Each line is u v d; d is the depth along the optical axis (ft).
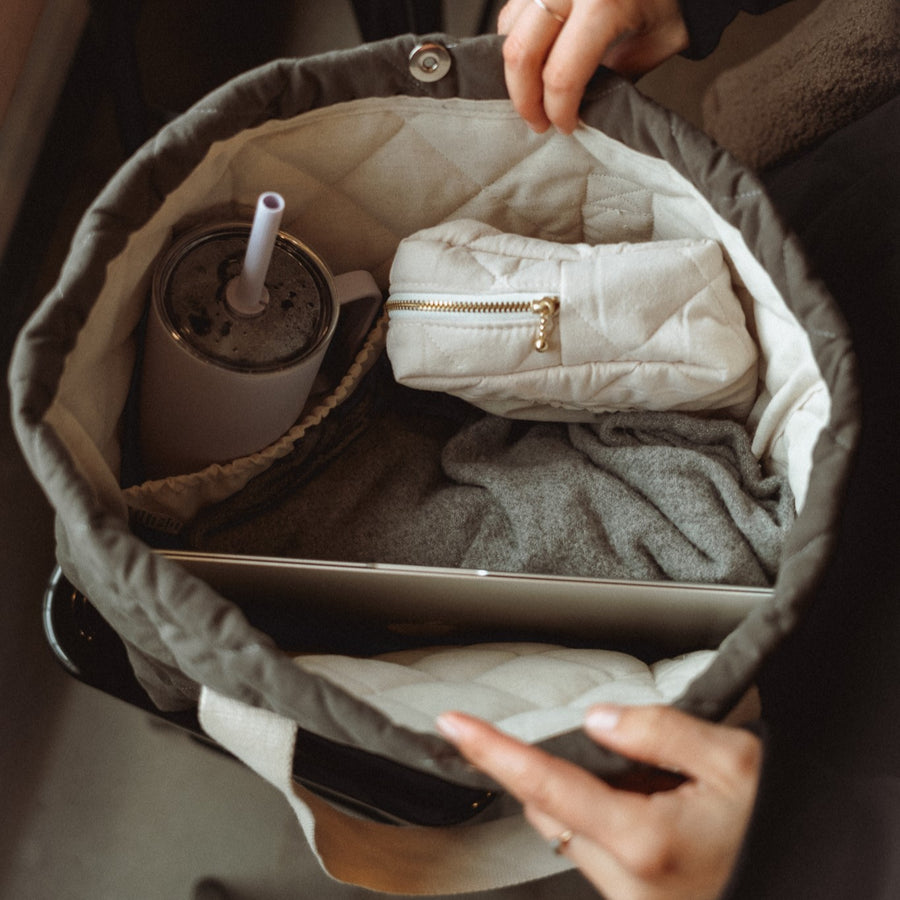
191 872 3.34
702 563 2.21
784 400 2.13
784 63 3.30
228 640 1.48
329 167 2.17
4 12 3.20
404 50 1.96
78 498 1.56
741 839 1.57
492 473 2.38
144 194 1.86
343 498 2.46
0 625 3.39
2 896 3.22
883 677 1.92
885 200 2.27
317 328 2.17
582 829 1.54
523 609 2.04
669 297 2.13
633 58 2.32
